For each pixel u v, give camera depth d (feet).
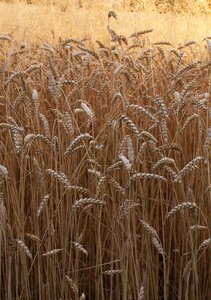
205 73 11.02
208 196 9.36
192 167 8.34
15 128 8.68
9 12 18.20
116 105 10.07
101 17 17.90
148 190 9.95
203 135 9.80
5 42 13.64
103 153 9.67
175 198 9.48
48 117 10.33
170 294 9.98
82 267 9.87
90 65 11.63
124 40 11.77
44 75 10.98
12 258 9.73
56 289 9.54
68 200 9.27
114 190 9.46
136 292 9.32
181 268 9.36
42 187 9.31
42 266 9.77
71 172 9.65
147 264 9.29
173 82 10.25
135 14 18.22
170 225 9.59
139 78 10.94
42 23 17.43
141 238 9.61
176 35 16.81
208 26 17.46
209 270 9.53
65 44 11.58
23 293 9.61
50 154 9.61
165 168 8.63
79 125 10.50
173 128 10.24
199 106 9.18
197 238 9.27
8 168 9.57
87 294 9.98
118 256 9.41
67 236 9.12
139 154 8.76
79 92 10.19
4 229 9.10
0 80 11.13
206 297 9.64
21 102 10.01
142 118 10.20
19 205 9.49
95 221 9.66
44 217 9.55
